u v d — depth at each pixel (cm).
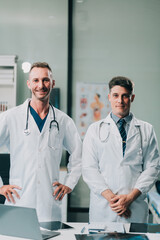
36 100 181
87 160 191
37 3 354
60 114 191
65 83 355
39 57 354
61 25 354
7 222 133
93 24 363
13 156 180
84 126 362
